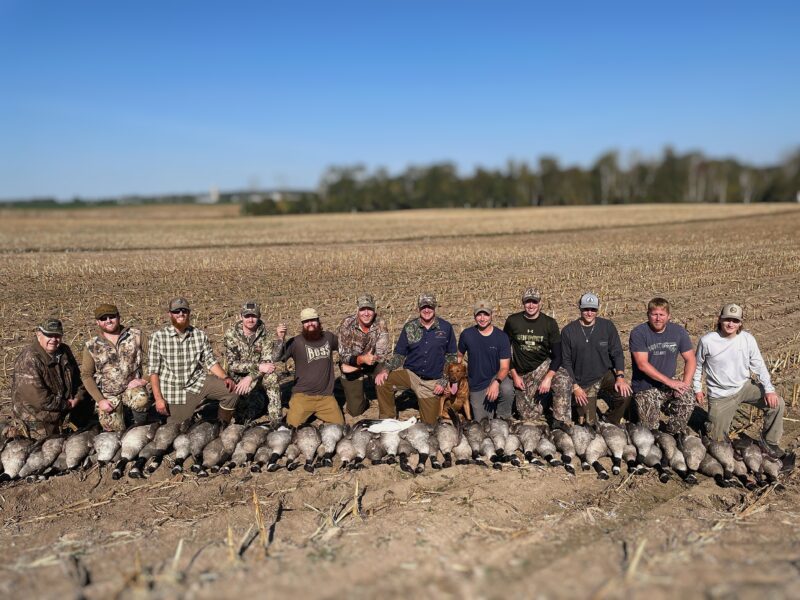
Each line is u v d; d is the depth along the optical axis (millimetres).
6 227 63031
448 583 4742
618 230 47375
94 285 20922
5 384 10164
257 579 4832
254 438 7496
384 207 113375
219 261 28094
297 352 8453
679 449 7156
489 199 113812
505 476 7121
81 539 5855
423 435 7457
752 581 4566
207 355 8445
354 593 4590
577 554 5230
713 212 66688
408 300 17719
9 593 4746
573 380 8281
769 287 18797
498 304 17000
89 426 8586
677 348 8062
